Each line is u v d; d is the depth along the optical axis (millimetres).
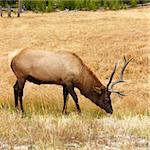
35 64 43844
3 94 52688
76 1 154375
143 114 44062
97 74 74312
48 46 94688
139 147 30219
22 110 43500
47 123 36094
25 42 98500
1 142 30828
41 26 115500
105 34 99312
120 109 46750
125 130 34531
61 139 31344
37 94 50594
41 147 28875
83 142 30953
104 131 34469
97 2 156375
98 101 44875
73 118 39406
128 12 137250
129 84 66312
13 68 44750
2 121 36094
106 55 83562
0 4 159500
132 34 96812
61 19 126438
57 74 43875
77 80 44375
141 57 79688
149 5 155500
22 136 31875
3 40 100375
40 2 154000
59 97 49844
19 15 133250
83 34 101938
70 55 44250
